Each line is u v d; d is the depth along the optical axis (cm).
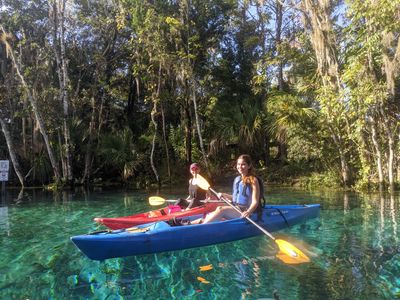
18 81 1736
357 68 1136
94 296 404
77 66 1902
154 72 1706
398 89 1226
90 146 1777
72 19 1973
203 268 481
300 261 498
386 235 629
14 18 1748
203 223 591
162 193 1362
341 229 680
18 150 1786
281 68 1700
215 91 1858
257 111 1633
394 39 1123
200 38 1705
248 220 616
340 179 1381
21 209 1023
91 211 969
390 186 1186
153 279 448
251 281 434
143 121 2058
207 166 1655
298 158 1547
